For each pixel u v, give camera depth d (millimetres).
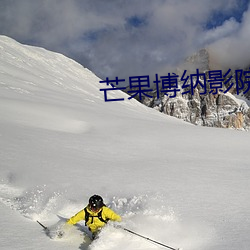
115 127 28500
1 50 89750
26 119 26344
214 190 9688
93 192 9086
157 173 12086
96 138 21344
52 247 5266
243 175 12203
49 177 10484
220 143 22750
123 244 5398
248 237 5844
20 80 60125
